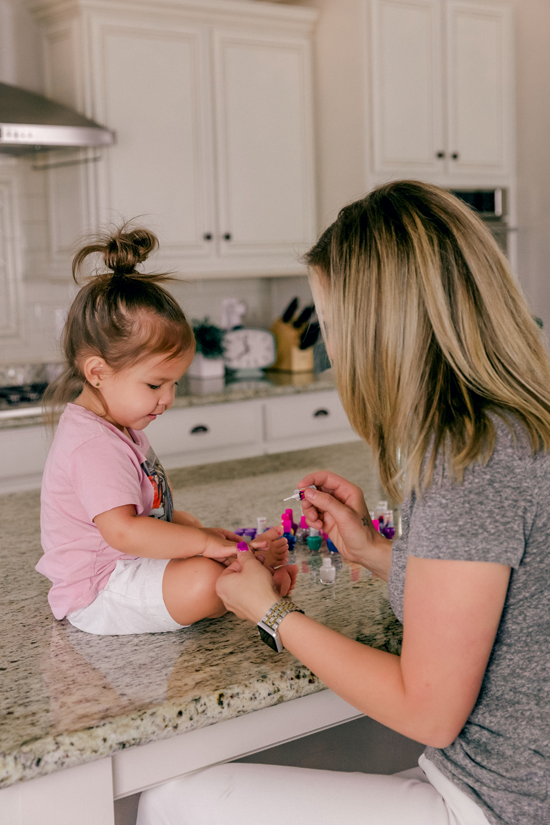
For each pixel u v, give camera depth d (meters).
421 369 0.82
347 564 1.22
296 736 0.93
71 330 1.02
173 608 0.95
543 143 3.48
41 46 3.24
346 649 0.82
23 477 2.76
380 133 3.29
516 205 3.65
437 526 0.74
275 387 3.24
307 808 0.85
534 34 3.44
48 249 3.35
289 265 3.50
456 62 3.41
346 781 0.89
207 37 3.16
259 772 0.91
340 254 0.87
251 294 3.94
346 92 3.33
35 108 2.80
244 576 0.91
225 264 3.33
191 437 3.05
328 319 0.93
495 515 0.73
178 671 0.88
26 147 3.02
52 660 0.91
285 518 1.31
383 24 3.22
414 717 0.76
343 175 3.42
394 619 1.00
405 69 3.30
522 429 0.77
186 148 3.17
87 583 0.98
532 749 0.77
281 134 3.40
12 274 3.31
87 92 2.94
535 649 0.78
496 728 0.79
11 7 3.20
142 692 0.83
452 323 0.81
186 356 1.03
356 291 0.85
